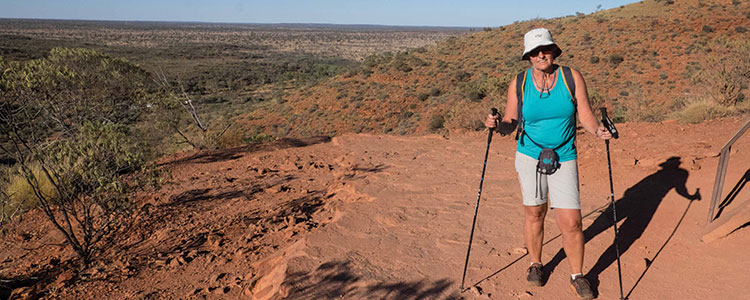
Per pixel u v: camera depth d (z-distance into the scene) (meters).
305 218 5.35
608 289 3.32
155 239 5.48
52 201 6.73
